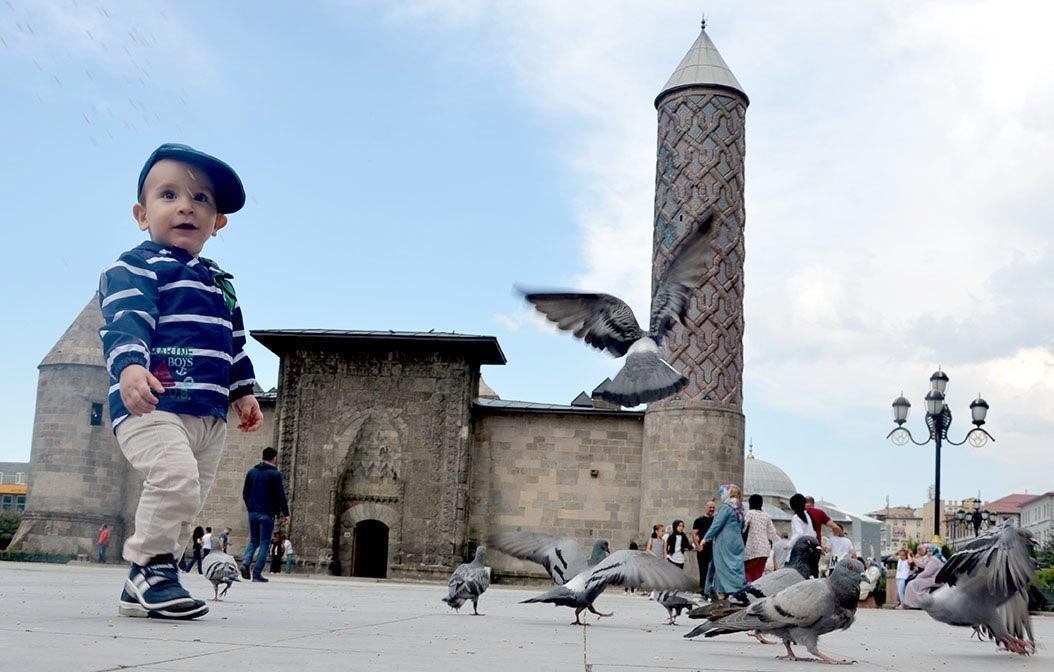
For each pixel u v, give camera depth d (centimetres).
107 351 887
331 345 4409
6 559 5347
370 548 4588
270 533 2316
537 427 4381
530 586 4175
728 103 4303
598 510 4288
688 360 4144
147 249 942
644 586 1030
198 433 937
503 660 695
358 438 4353
